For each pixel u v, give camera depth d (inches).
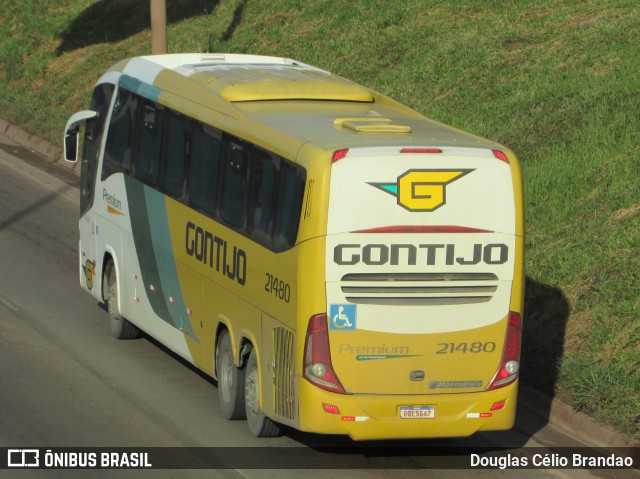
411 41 1780.3
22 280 1294.3
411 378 788.0
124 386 988.6
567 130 1365.7
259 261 838.5
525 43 1648.6
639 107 1343.5
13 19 2507.4
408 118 914.7
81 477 779.4
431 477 818.2
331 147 770.2
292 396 796.0
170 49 2095.2
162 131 1031.0
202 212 944.3
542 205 1232.2
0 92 2218.3
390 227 767.7
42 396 946.7
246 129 871.7
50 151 1919.3
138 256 1077.8
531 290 1083.9
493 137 1422.2
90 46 2278.5
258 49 1980.8
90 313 1203.2
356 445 882.1
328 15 1993.1
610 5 1701.5
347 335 773.9
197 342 967.0
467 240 780.6
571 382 942.4
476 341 794.8
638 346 956.6
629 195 1171.3
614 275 1051.3
